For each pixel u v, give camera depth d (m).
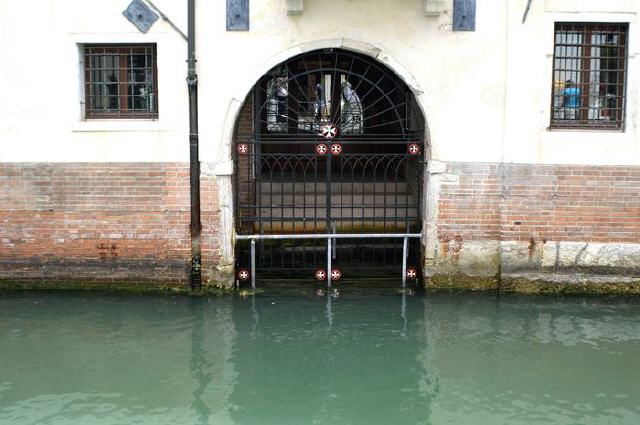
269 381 6.11
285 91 8.95
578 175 7.93
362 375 6.23
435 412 5.58
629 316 7.50
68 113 7.89
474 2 7.77
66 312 7.56
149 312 7.60
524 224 8.01
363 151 10.38
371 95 9.98
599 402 5.73
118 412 5.55
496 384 6.05
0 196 8.00
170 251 8.04
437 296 8.07
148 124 7.89
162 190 7.96
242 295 8.12
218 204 7.99
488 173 7.98
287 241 9.29
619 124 8.01
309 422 5.43
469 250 8.09
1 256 8.08
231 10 7.75
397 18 7.80
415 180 9.26
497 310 7.68
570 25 7.88
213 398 5.80
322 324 7.34
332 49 8.11
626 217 7.97
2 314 7.47
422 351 6.70
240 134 9.30
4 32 7.81
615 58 7.93
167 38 7.78
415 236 8.30
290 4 7.60
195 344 6.84
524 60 7.82
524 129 7.89
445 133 7.95
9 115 7.91
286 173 10.44
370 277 8.70
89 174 7.96
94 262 8.07
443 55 7.85
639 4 7.74
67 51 7.83
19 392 5.85
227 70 7.84
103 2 7.77
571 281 8.05
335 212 9.66
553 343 6.84
